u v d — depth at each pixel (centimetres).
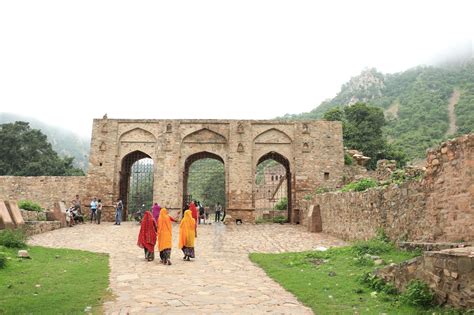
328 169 3120
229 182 3073
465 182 961
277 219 3184
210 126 3159
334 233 2000
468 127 5228
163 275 1066
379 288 815
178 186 3066
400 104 7562
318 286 895
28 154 5062
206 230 2422
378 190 1445
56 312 676
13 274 995
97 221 2945
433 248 986
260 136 3181
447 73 8481
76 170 5384
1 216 1633
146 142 3162
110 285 926
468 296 600
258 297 825
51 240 1839
